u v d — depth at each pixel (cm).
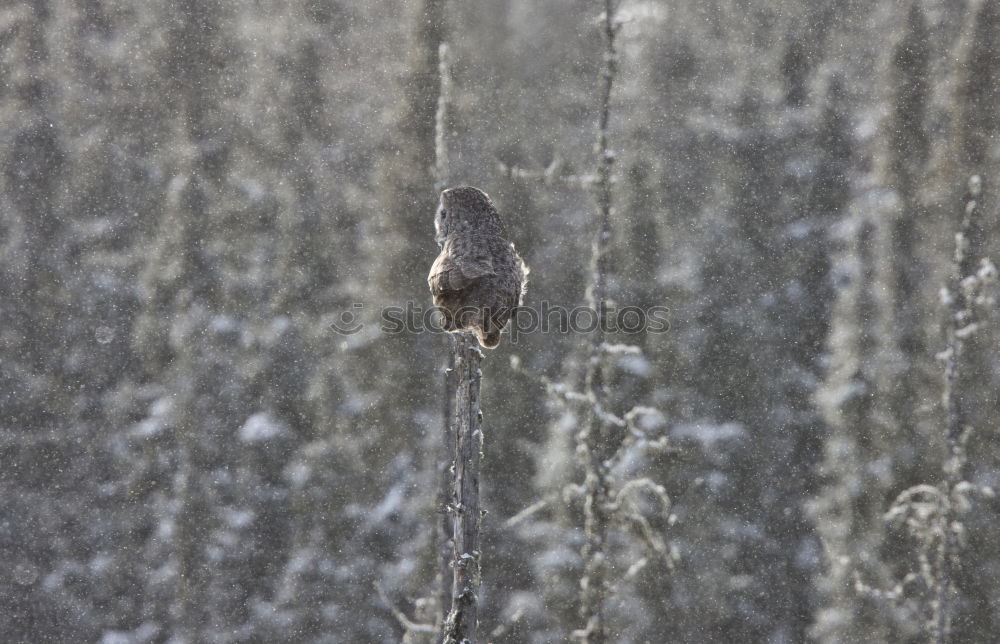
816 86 5259
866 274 4497
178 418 4766
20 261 5259
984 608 3425
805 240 4781
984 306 3064
